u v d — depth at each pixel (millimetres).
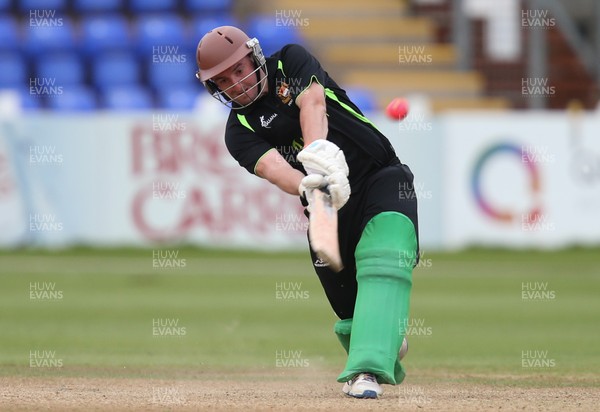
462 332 39812
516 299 51031
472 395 22203
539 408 20047
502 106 83812
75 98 76875
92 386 23953
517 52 84688
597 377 26625
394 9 87438
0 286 54469
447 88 84000
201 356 32375
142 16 86500
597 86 86000
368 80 84062
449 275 59656
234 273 59562
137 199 65375
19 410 19469
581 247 66938
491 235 66562
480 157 66188
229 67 19703
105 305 47969
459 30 85250
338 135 20438
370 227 20234
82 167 65375
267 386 24609
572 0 96625
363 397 20734
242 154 20562
